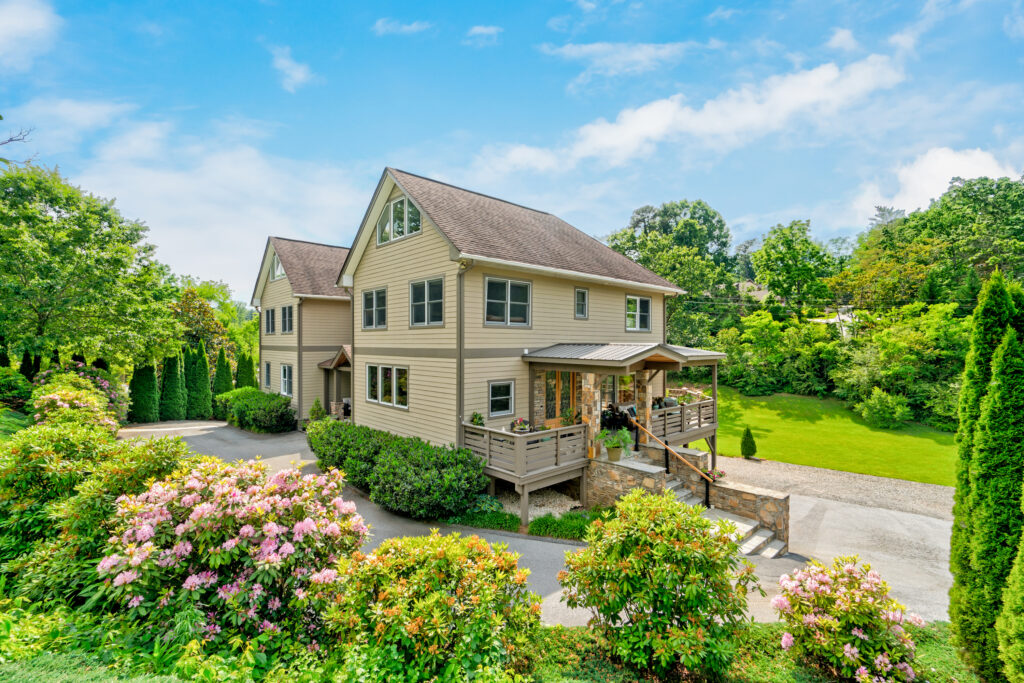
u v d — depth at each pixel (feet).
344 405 69.05
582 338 51.24
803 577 18.33
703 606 15.92
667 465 42.52
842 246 157.58
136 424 79.10
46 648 12.25
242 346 129.80
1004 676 15.90
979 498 17.04
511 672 13.61
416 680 12.53
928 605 25.22
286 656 13.20
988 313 17.95
